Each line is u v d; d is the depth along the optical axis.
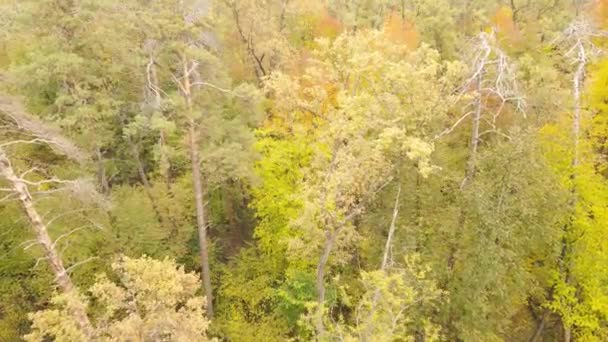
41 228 12.05
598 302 17.20
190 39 16.28
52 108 16.22
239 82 23.88
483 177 14.77
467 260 15.05
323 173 16.17
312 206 15.59
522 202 14.20
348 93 18.03
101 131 16.92
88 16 15.42
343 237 18.09
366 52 17.47
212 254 22.05
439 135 16.11
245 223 25.03
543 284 19.30
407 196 16.12
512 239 14.84
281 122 20.38
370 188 16.28
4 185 15.62
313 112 18.92
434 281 15.28
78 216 16.58
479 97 15.89
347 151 16.12
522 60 20.84
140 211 18.84
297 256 18.50
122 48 16.25
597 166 17.59
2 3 18.61
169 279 11.81
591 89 17.00
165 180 21.55
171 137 19.97
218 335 18.98
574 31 17.55
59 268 12.48
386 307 13.53
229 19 22.81
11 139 15.18
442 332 16.38
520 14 33.53
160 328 11.34
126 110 18.73
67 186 13.13
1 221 17.17
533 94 18.05
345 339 12.65
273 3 24.59
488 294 15.80
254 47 24.09
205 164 17.30
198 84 17.12
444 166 16.70
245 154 17.47
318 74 18.34
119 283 17.78
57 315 10.70
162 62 17.20
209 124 17.14
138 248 18.69
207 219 23.69
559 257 17.94
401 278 13.62
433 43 27.92
